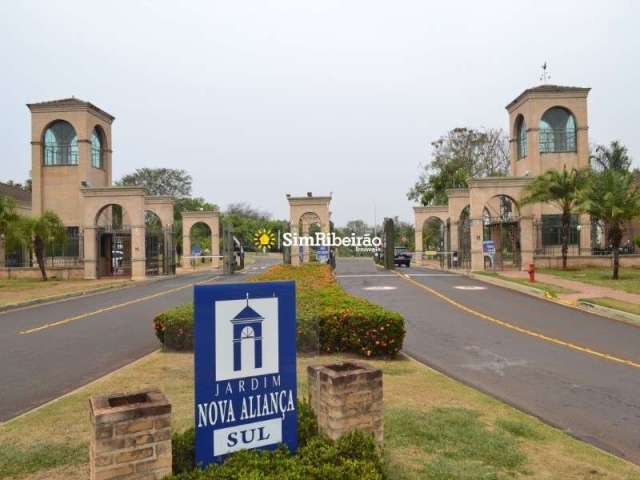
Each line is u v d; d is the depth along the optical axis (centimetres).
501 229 3469
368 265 4697
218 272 3981
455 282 2573
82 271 3294
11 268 3325
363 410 451
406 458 504
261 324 422
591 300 1711
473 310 1616
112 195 3291
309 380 516
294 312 438
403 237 7125
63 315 1622
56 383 828
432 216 4772
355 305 1091
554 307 1681
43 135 3781
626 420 652
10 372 898
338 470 381
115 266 3816
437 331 1273
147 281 3072
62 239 3222
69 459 504
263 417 420
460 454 516
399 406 667
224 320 405
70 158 3794
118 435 359
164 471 372
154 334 1256
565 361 967
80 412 649
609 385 808
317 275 2055
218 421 400
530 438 566
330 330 993
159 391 416
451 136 5631
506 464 496
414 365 916
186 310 1079
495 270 3125
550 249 3459
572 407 702
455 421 607
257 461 387
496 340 1166
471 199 3186
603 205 2364
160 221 4400
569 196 2856
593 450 538
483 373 882
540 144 3694
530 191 3002
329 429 448
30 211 4309
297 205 4162
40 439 558
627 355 1016
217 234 4966
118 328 1355
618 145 3638
